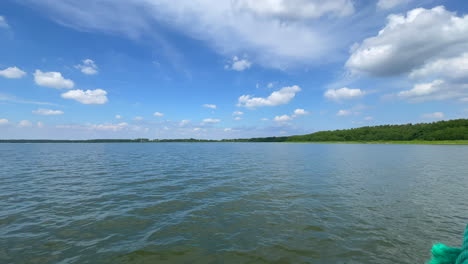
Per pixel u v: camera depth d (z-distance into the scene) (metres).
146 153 56.94
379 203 12.26
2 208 11.31
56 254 7.05
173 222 9.70
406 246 7.59
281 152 63.47
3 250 7.23
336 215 10.44
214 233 8.63
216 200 12.94
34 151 64.31
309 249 7.43
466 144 110.00
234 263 6.65
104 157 43.34
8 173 22.50
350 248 7.47
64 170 24.72
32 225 9.23
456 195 13.88
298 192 14.77
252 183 17.69
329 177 20.50
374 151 66.06
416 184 17.20
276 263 6.66
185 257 6.96
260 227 9.17
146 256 7.01
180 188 15.92
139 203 12.30
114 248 7.46
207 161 35.88
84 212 10.84
